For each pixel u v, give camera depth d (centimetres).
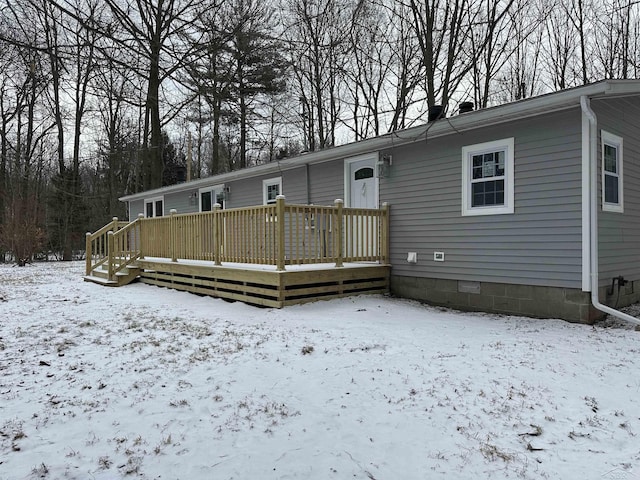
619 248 663
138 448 273
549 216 621
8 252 1883
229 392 361
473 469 257
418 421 314
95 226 2683
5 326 599
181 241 953
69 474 243
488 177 698
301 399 349
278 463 258
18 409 327
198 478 242
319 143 1852
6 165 2312
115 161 2630
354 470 254
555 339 516
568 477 250
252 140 2058
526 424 311
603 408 337
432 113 802
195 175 2911
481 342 509
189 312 705
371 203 897
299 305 719
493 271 688
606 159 643
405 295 820
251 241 766
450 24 1195
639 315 624
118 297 866
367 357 452
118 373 407
